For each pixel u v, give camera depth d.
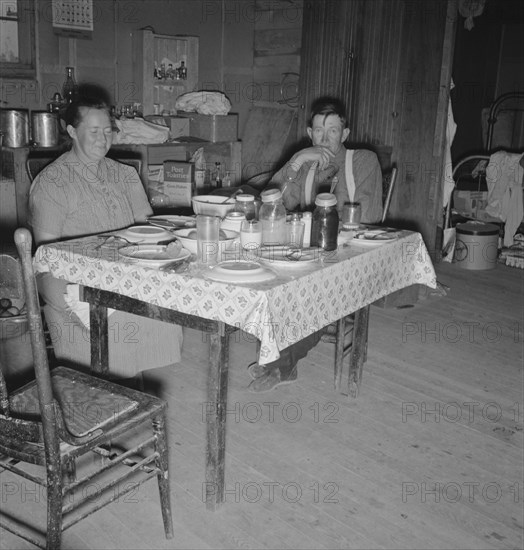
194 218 2.61
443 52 4.16
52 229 2.46
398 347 3.44
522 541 1.95
